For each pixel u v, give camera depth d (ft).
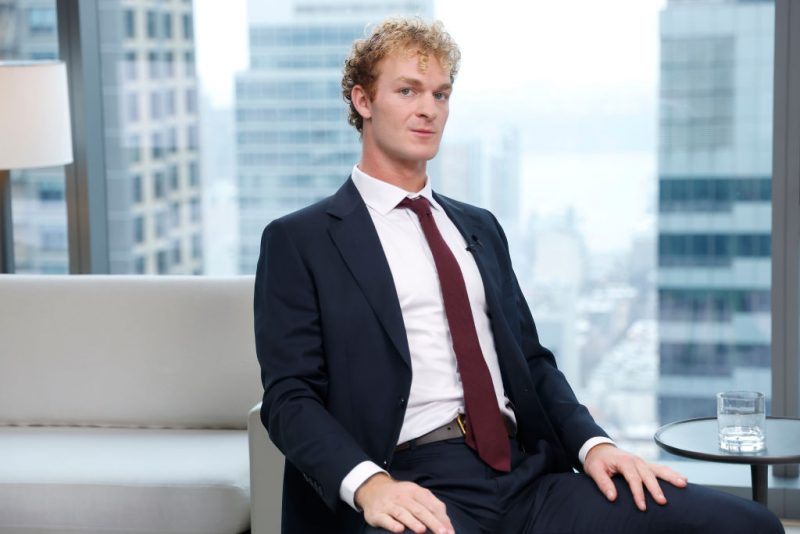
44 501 11.72
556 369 9.64
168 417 13.87
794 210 14.65
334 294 8.63
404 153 8.84
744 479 15.39
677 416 16.28
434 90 8.83
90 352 14.05
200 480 11.64
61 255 17.69
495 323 9.07
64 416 14.02
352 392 8.50
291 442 8.16
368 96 8.94
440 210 9.46
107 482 11.68
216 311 13.91
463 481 8.38
